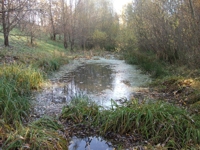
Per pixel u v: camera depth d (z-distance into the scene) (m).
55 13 25.39
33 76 7.75
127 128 4.39
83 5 27.70
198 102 5.37
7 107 4.48
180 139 3.92
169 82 7.85
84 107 5.10
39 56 11.95
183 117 4.35
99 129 4.46
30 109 5.33
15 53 11.29
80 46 28.25
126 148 3.88
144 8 13.05
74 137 4.29
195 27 8.10
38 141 3.46
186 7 8.82
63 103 6.15
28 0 10.51
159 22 11.61
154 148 3.63
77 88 8.02
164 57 12.58
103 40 28.94
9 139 3.41
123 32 20.19
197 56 8.32
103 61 16.48
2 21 12.79
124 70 12.16
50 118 4.70
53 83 8.67
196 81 7.04
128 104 5.21
